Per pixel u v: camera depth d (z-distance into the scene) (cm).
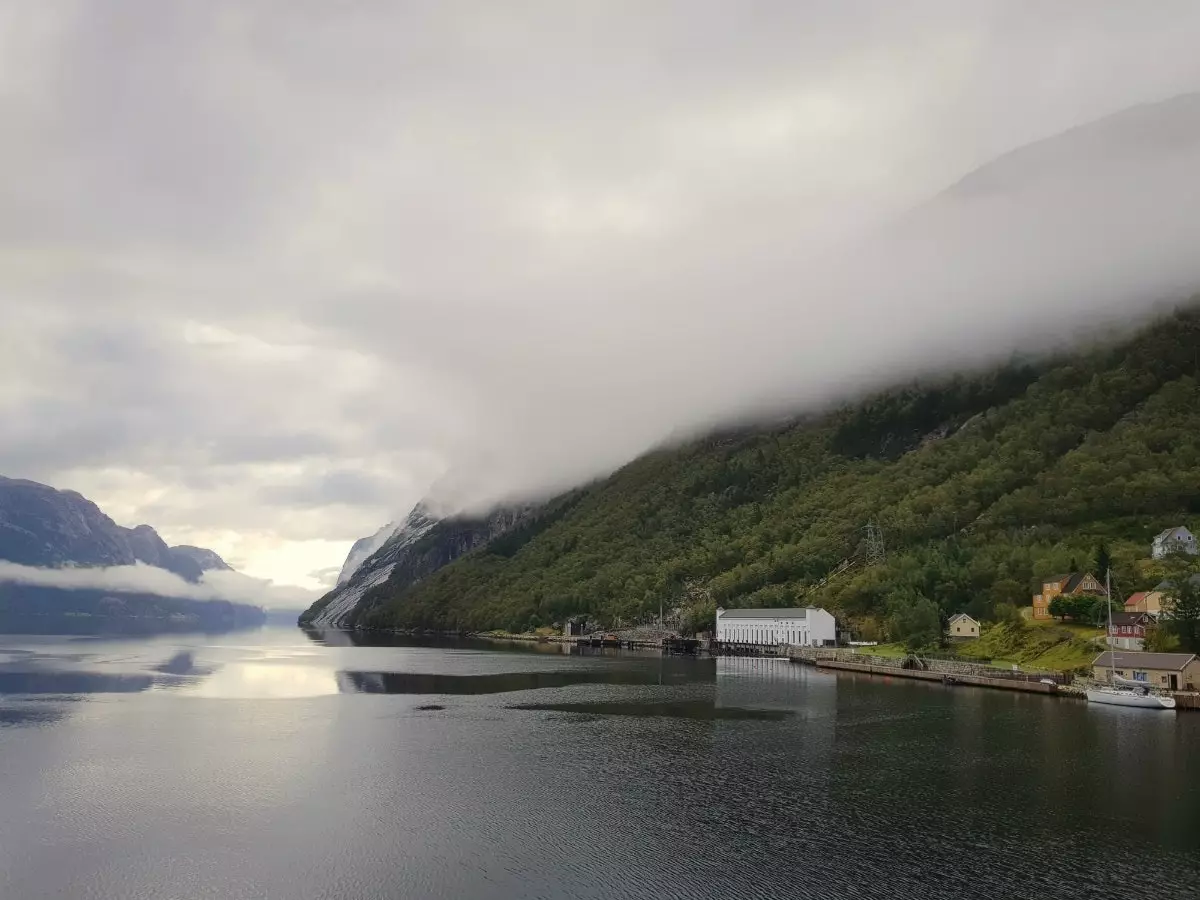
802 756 11669
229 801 9388
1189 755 11344
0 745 12294
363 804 9294
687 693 18875
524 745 12600
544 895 6838
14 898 6775
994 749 11900
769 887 6969
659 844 7969
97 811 8975
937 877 7150
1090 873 7238
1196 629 16650
